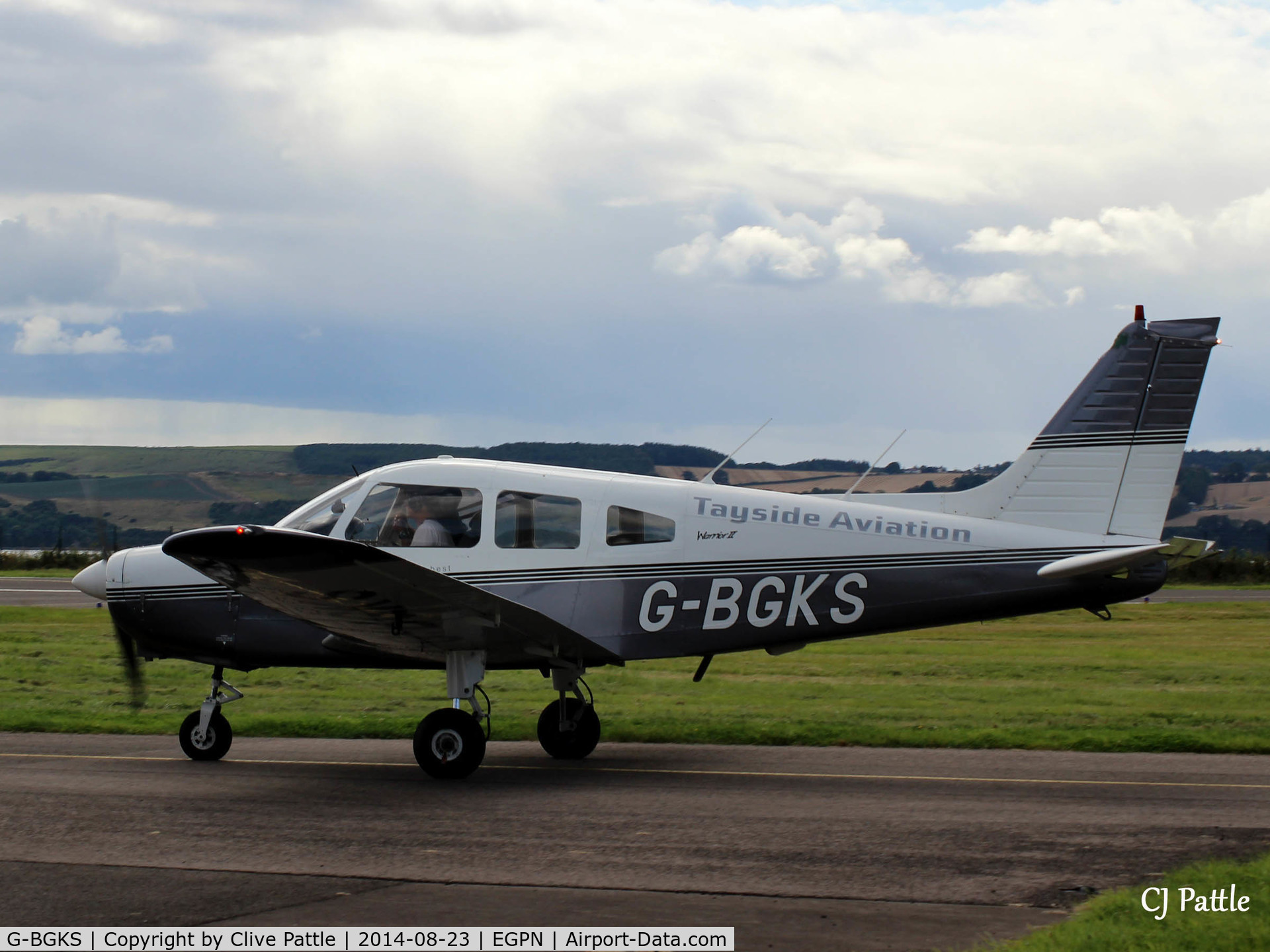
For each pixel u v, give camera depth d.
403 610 14.52
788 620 16.80
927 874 10.42
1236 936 8.16
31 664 28.84
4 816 12.90
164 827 12.30
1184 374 17.72
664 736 18.94
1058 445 17.81
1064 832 12.08
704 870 10.52
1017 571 17.22
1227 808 13.34
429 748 15.38
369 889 9.93
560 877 10.30
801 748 18.17
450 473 16.94
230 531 12.71
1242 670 28.11
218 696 17.12
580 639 15.54
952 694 24.34
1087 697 23.66
